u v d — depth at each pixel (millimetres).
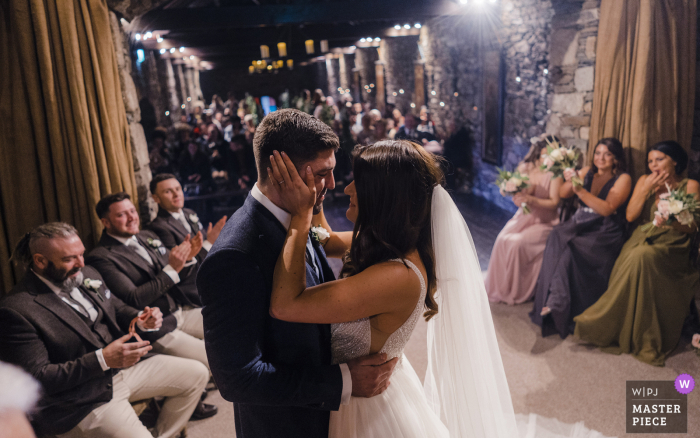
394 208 1345
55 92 2764
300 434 1385
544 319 3467
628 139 3637
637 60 3498
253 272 1189
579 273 3391
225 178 8008
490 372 1577
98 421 2105
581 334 3273
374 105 13117
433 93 9047
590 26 4008
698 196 3092
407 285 1312
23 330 1978
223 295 1166
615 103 3613
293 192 1193
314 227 1576
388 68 11867
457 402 1564
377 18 6352
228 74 22641
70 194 2887
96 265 2631
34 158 2801
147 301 2646
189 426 2723
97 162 2939
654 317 3027
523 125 5789
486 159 6902
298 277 1199
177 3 6051
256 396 1177
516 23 5645
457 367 1546
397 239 1362
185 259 2736
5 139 2727
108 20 2932
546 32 5055
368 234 1369
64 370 1996
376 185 1348
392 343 1413
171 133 11094
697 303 3572
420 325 3732
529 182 3971
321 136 1218
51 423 2025
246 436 1397
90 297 2299
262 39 10227
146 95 9562
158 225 3232
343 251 1731
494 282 4074
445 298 1522
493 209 6594
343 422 1429
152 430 2566
